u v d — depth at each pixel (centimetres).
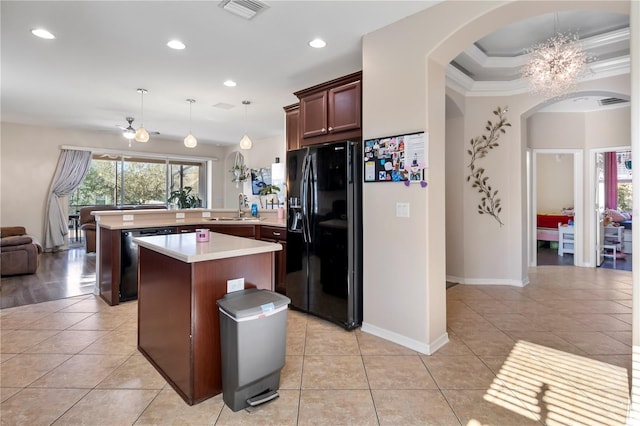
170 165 886
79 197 765
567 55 309
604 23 313
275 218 493
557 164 784
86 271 527
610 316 338
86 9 258
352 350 263
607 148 550
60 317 331
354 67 373
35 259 511
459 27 240
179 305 207
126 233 377
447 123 482
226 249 213
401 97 270
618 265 589
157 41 311
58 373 227
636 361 168
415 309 264
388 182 279
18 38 305
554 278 498
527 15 231
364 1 246
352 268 304
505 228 460
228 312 188
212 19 273
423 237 258
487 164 462
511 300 391
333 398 201
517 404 196
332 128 344
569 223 669
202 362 199
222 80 414
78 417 182
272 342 198
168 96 479
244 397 190
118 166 807
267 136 789
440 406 193
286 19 272
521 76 426
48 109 551
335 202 310
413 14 262
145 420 180
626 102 523
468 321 325
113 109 551
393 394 205
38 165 692
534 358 250
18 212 674
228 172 948
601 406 194
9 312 344
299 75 397
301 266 346
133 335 290
